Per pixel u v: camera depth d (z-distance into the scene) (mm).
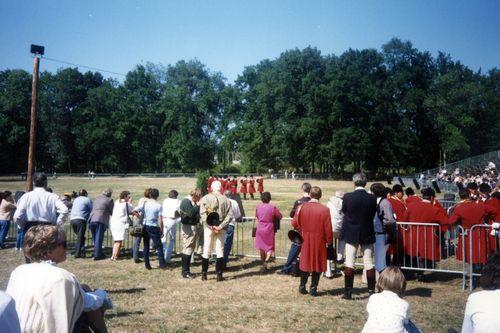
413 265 9312
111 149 79125
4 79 75375
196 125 79250
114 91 81188
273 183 52594
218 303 7266
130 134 80562
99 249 11164
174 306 7082
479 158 47125
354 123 65188
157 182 54500
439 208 8891
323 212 7605
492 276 2705
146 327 6059
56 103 79250
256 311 6809
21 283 2678
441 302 7285
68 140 80188
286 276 9297
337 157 63438
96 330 3082
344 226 7547
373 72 71938
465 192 8766
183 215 9062
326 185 48094
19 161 72688
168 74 87125
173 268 10148
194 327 6078
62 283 2672
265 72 72188
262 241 9680
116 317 6473
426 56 76000
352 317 6531
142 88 85375
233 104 78562
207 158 80375
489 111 75062
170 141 80312
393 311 3344
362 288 8320
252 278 9117
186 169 80750
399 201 9531
